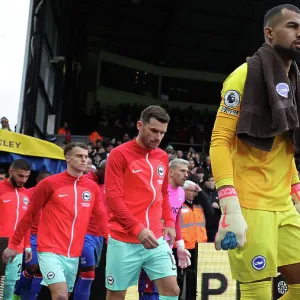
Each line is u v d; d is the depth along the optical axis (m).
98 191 4.38
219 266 5.37
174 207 4.75
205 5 20.05
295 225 2.17
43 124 14.09
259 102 2.07
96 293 5.75
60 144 14.39
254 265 2.08
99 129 21.88
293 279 2.18
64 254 4.00
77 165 4.13
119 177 3.18
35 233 5.30
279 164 2.21
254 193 2.14
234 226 1.97
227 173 2.07
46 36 12.82
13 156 6.80
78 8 20.06
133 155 3.28
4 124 11.66
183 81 28.17
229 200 2.04
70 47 18.91
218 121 2.15
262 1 19.11
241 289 2.16
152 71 27.66
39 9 11.12
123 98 27.25
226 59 25.59
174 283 3.24
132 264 3.21
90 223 5.20
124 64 26.81
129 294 5.08
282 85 2.08
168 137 23.48
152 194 3.28
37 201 4.02
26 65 11.12
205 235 6.04
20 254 4.82
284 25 2.12
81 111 22.75
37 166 7.05
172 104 28.31
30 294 5.25
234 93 2.12
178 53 25.36
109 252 3.29
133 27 22.89
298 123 2.10
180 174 4.91
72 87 20.23
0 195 5.02
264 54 2.15
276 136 2.19
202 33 22.59
